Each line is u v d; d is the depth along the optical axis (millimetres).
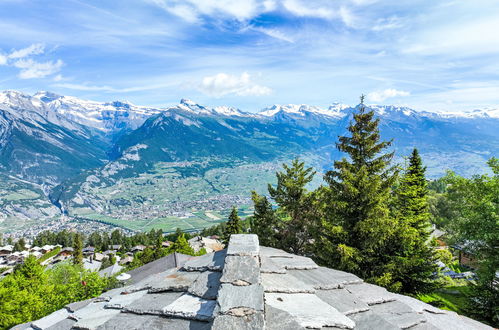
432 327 4363
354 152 20797
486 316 19812
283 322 3336
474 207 19703
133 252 115312
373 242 18094
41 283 33719
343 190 19203
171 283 4672
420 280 21312
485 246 19688
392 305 4914
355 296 4875
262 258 5430
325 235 20500
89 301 5484
